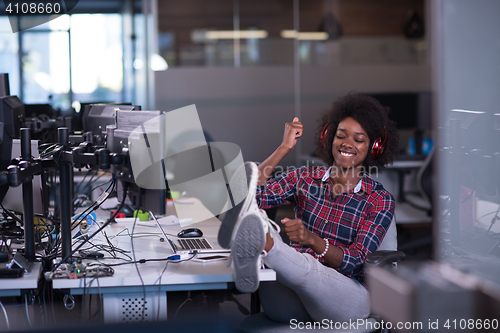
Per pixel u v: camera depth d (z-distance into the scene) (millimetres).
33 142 1948
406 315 803
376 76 6520
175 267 1536
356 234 1827
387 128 1964
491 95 2057
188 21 6633
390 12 6836
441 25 2184
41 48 6688
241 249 1372
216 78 6270
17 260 1564
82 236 1963
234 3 6660
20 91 6688
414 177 4930
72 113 3746
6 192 1862
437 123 2232
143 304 1457
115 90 6820
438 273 846
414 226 5020
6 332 1476
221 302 2900
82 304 1796
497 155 2014
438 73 2240
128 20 6676
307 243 1654
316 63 6781
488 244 1985
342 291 1573
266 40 6734
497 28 2031
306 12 6711
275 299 1675
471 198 2076
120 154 1563
